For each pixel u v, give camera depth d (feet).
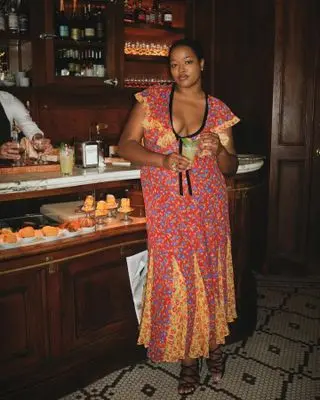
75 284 7.57
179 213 7.04
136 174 8.16
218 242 7.48
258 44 13.17
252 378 8.23
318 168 13.17
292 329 10.19
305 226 13.42
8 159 8.31
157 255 7.25
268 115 13.05
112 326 8.17
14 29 12.46
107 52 13.70
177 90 7.22
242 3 13.58
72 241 7.31
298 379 8.21
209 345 8.03
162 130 7.00
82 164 8.27
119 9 13.56
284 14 12.35
